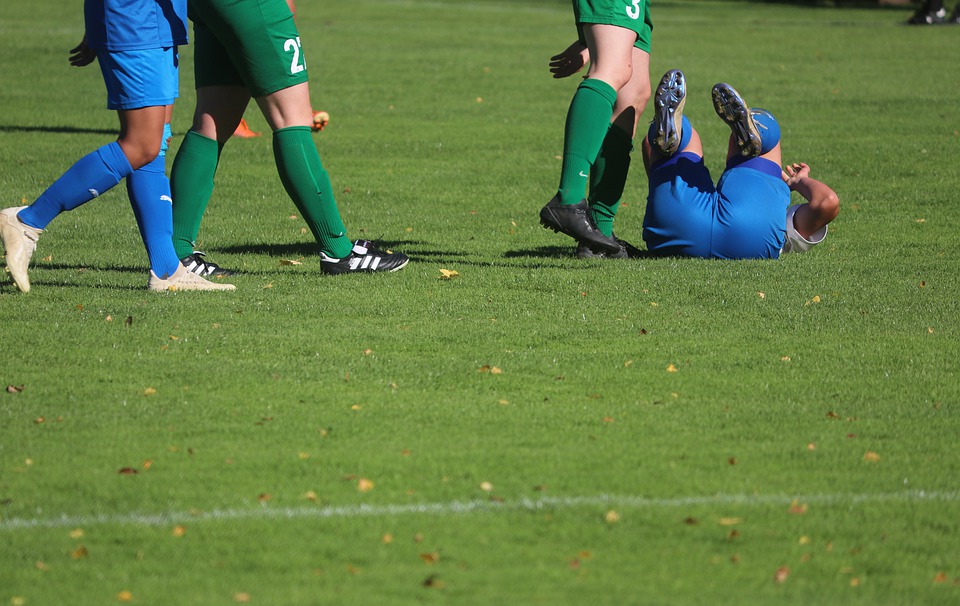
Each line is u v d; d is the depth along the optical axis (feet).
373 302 88.12
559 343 78.84
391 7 418.31
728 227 102.63
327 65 264.31
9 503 53.42
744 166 104.47
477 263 103.65
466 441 61.57
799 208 107.34
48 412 64.90
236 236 117.60
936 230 122.01
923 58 283.59
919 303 90.27
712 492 55.52
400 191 143.23
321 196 95.09
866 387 71.00
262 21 89.92
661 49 296.51
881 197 140.05
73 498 54.08
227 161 160.76
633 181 152.25
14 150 163.22
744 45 308.19
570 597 45.57
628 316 85.25
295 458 59.00
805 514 53.26
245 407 66.18
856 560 49.01
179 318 82.84
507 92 230.68
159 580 46.73
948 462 59.57
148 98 86.07
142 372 71.61
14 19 347.77
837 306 88.94
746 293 91.71
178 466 57.82
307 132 94.27
